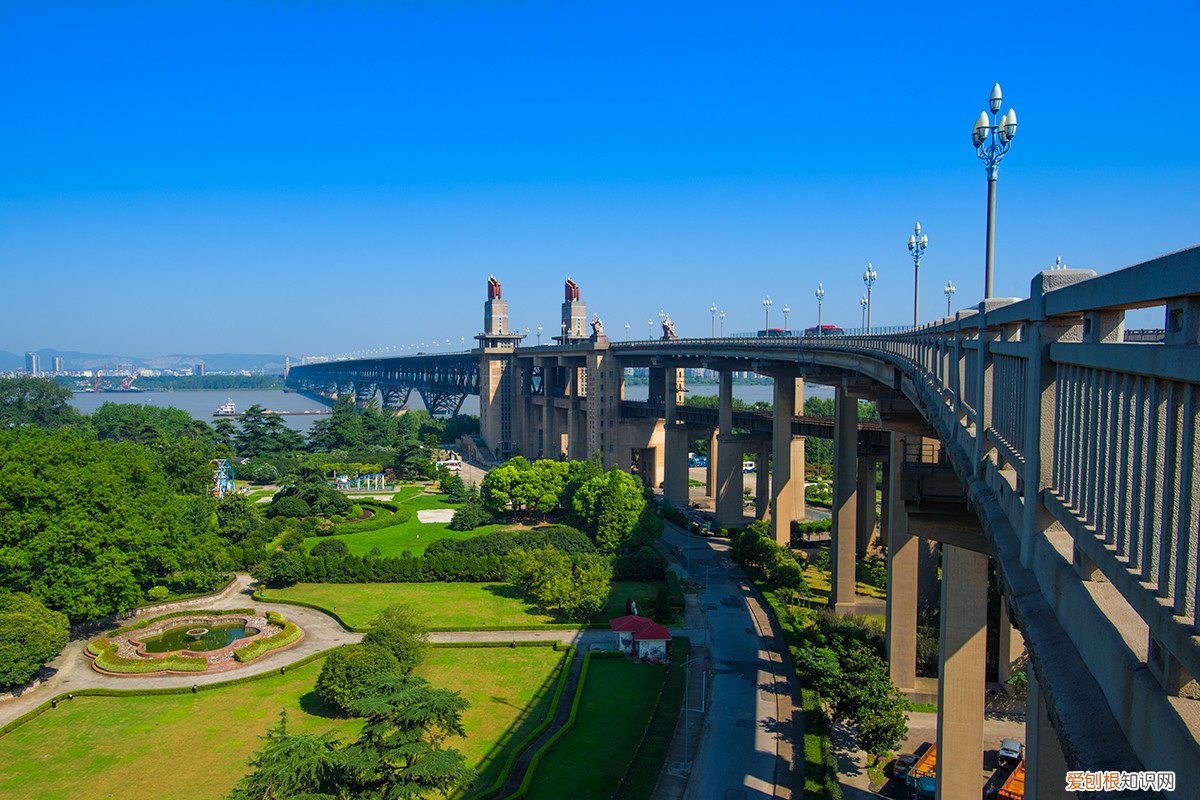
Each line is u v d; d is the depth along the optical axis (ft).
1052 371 48.29
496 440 631.15
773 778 161.07
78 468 235.81
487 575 297.53
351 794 119.24
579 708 190.70
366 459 559.79
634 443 504.02
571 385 539.29
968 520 131.03
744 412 424.05
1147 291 30.09
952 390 89.30
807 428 345.31
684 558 329.72
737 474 382.83
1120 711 33.65
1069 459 43.80
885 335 198.18
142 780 158.61
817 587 292.61
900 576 198.18
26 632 196.34
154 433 558.56
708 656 224.33
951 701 141.08
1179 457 29.09
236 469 520.83
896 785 162.30
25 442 239.71
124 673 209.56
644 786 154.10
